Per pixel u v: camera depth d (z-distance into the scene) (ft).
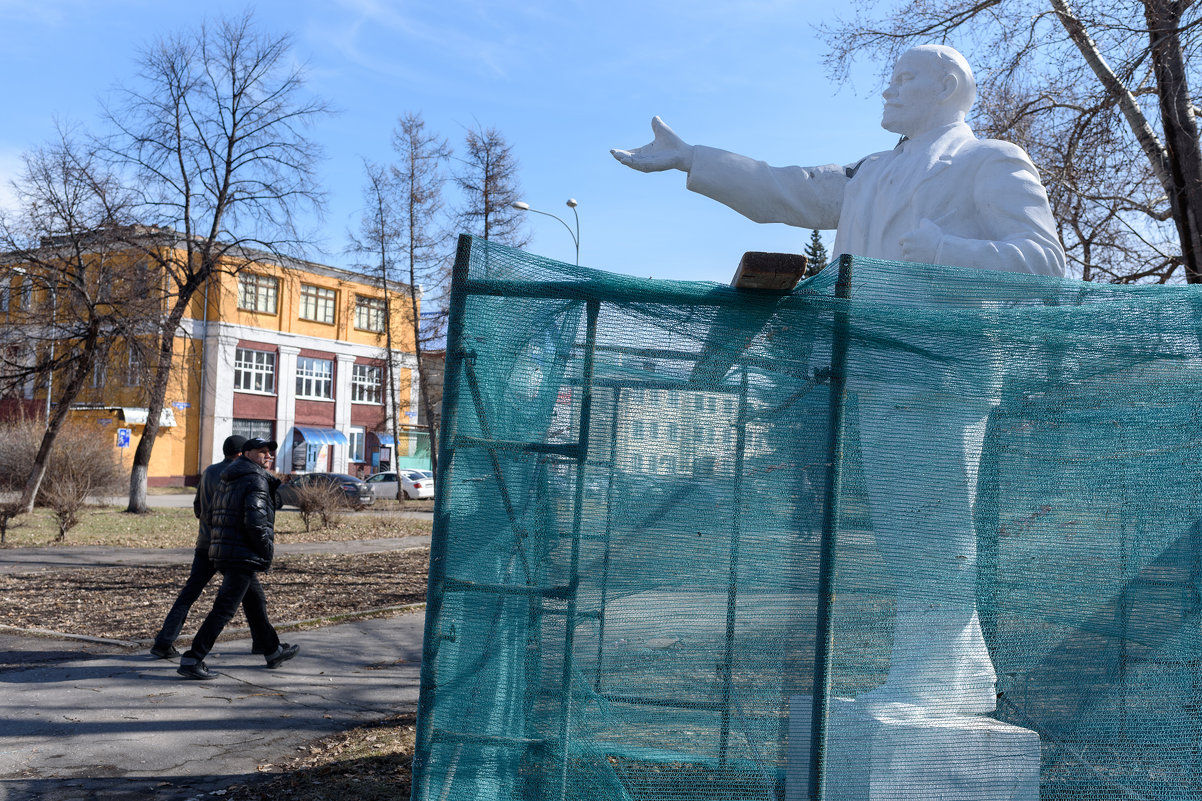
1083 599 10.82
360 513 89.56
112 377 78.33
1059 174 36.14
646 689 9.97
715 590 10.01
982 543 10.78
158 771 14.83
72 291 70.23
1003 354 10.59
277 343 153.79
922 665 10.34
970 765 10.23
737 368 10.21
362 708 18.98
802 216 14.46
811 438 10.09
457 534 9.97
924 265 10.48
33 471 71.87
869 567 10.23
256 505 21.63
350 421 166.71
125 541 55.01
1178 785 10.70
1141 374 10.85
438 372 105.50
